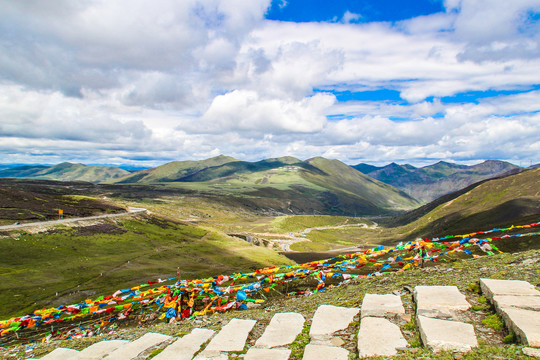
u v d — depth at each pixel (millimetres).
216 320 15461
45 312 19219
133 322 25000
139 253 108812
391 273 21359
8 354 15672
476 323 9398
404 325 10281
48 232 105750
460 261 20375
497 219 157750
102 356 11914
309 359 8852
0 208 120500
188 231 163125
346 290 19688
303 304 17797
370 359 8234
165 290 20047
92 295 66500
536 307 9086
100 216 144500
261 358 9359
